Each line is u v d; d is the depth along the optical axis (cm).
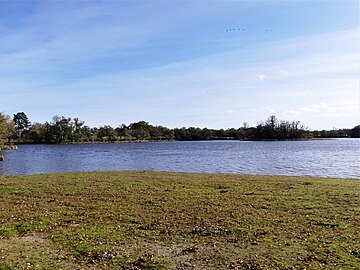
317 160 4066
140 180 2031
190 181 1967
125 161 4309
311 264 693
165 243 849
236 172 2833
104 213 1177
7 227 997
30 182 1986
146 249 804
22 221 1070
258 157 4647
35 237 903
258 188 1672
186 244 841
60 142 11319
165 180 2023
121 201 1386
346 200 1317
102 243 845
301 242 833
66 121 11450
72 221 1073
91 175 2350
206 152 6047
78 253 774
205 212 1168
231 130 15238
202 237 898
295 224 997
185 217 1105
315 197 1394
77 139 11662
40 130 11362
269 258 733
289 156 4794
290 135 13275
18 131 11575
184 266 701
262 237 880
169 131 14762
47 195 1541
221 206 1259
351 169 3025
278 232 920
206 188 1697
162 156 5162
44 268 686
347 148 7119
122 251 789
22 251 788
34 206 1303
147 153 6053
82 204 1334
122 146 9706
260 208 1212
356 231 912
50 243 848
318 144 9725
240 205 1270
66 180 2059
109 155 5662
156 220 1073
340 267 674
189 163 3834
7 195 1549
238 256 751
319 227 962
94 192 1606
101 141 12381
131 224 1034
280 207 1221
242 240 862
